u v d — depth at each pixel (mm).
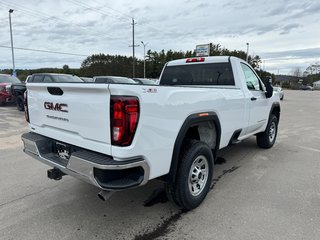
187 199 3184
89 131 2627
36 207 3416
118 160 2424
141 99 2428
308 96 36062
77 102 2695
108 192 2613
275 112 6523
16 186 4039
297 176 4496
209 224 3031
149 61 70375
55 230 2916
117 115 2354
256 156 5652
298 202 3555
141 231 2904
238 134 4539
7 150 5961
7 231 2889
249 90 4801
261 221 3082
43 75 12852
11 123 9422
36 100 3354
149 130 2547
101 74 69688
